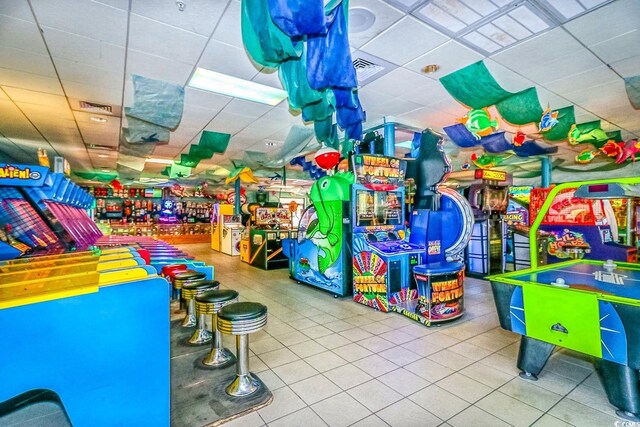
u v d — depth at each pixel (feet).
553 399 7.24
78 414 4.78
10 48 10.69
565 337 6.98
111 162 31.78
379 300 13.98
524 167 33.96
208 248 42.19
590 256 17.78
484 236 20.90
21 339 4.39
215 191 54.54
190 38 10.24
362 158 15.06
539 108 16.22
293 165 32.94
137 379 5.20
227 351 9.37
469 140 22.99
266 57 8.71
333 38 8.22
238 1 8.45
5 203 8.86
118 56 11.36
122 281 5.27
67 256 7.61
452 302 12.29
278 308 14.43
